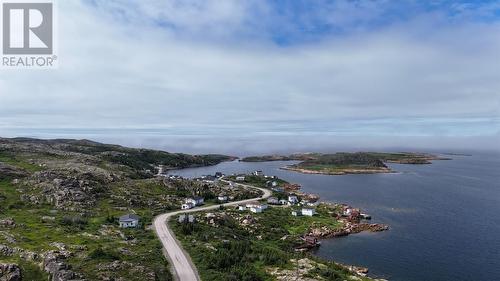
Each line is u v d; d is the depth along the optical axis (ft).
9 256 301.63
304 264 388.78
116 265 300.81
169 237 426.51
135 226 470.39
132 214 488.85
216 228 503.20
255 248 424.87
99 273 278.26
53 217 452.76
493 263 467.11
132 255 337.93
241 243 425.28
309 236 560.61
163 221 510.58
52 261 285.02
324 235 576.20
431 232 606.96
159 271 308.40
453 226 645.92
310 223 634.84
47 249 319.68
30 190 559.79
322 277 356.18
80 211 503.61
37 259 297.12
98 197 591.37
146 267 309.01
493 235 588.91
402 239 567.18
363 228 619.67
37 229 394.32
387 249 518.78
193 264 340.59
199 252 370.53
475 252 507.71
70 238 371.56
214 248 392.06
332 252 504.02
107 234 410.11
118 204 578.66
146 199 643.86
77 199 544.21
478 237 578.25
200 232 457.68
